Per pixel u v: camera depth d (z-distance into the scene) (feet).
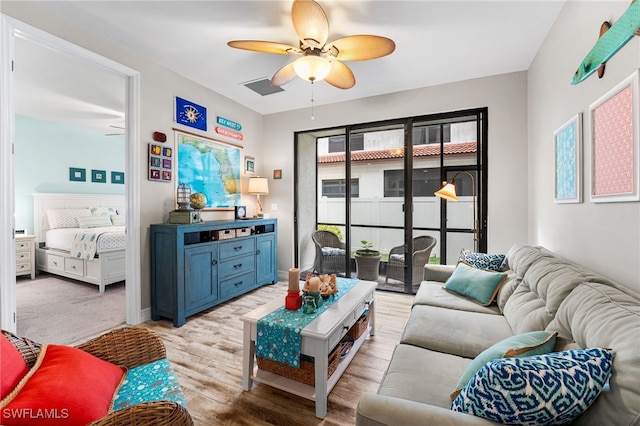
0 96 6.10
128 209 8.79
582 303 3.59
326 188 13.87
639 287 3.99
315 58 6.64
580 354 2.63
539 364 2.53
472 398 2.70
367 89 11.65
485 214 10.66
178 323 8.64
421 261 11.84
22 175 15.02
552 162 7.43
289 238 14.44
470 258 8.27
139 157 8.91
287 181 14.43
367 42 6.52
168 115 9.89
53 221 15.35
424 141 11.77
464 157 11.06
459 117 11.12
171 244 8.74
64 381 3.05
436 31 7.66
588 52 5.44
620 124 4.33
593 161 5.18
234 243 11.00
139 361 4.15
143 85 9.02
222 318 9.35
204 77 10.59
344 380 6.04
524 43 8.24
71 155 16.90
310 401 5.46
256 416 5.06
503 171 10.25
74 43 7.29
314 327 5.22
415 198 11.98
